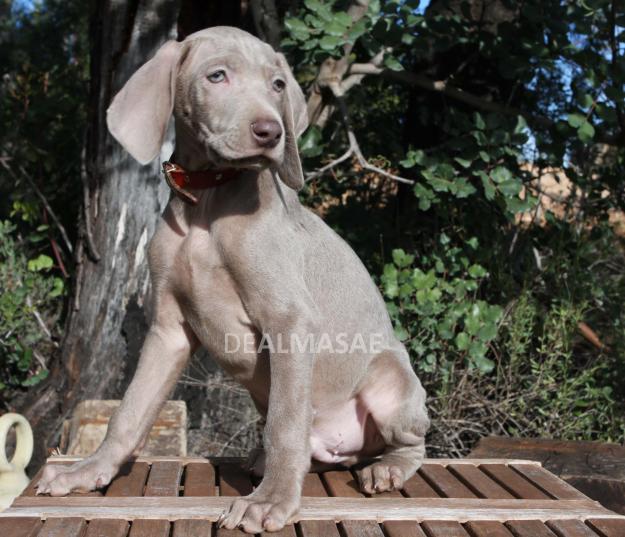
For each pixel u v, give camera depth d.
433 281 1.53
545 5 1.56
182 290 0.93
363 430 1.04
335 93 1.63
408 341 1.56
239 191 0.91
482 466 1.04
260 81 0.88
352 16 1.53
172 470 1.00
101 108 1.63
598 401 1.59
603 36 1.68
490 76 1.81
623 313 1.72
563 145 1.64
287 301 0.90
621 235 2.23
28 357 1.73
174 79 0.90
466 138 1.63
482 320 1.51
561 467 1.20
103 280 1.64
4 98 2.25
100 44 1.62
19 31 2.71
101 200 1.65
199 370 1.61
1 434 1.23
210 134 0.87
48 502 0.86
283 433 0.87
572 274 1.66
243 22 1.73
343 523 0.83
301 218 0.98
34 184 2.03
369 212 1.94
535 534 0.81
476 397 1.55
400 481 0.94
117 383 1.62
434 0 1.70
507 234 1.77
